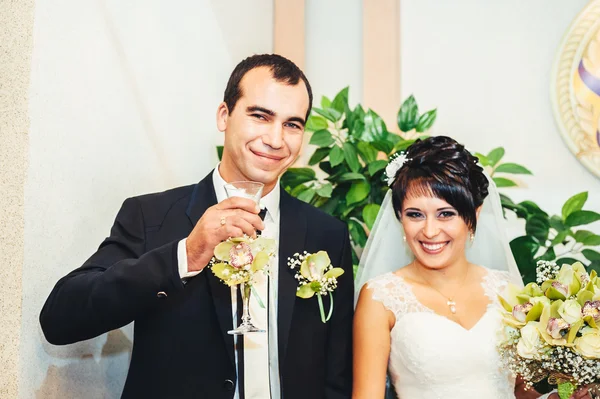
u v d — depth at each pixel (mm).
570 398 2006
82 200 2262
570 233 3172
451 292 2334
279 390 1991
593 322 1888
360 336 2256
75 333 1812
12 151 1989
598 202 3600
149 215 2066
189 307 1962
